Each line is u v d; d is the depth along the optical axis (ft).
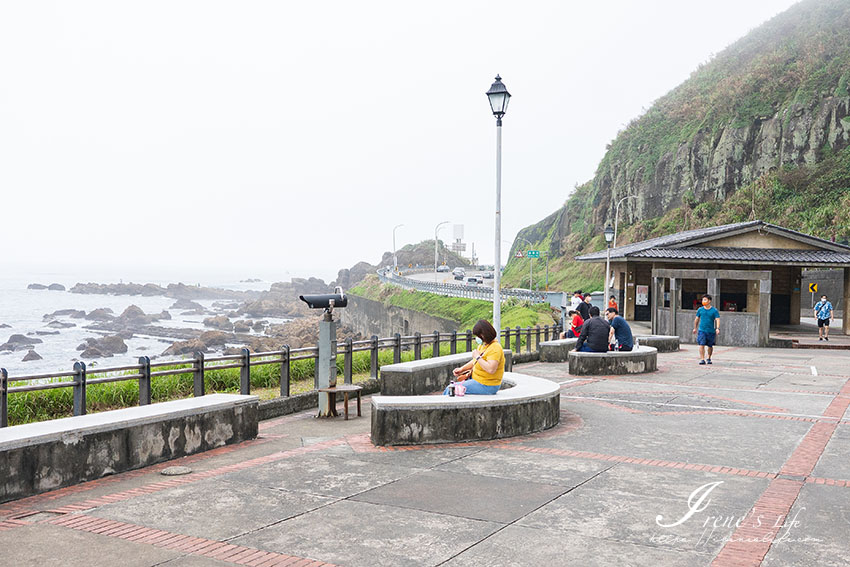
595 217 335.88
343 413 38.73
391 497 20.84
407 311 247.70
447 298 230.07
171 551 16.30
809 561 15.90
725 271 91.91
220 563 15.61
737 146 264.11
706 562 15.83
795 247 125.49
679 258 117.50
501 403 29.89
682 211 273.33
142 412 25.72
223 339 265.75
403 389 42.96
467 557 16.07
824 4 297.94
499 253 66.39
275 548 16.58
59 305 510.58
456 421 29.09
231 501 20.39
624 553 16.34
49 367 207.21
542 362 69.87
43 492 21.43
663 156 297.53
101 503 20.21
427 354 69.87
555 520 18.72
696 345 92.48
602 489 21.79
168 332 326.85
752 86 276.21
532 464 25.12
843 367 62.69
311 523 18.43
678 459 25.95
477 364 31.37
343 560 15.87
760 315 90.22
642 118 338.95
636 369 56.08
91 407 38.93
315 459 25.91
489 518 18.88
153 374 32.99
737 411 37.27
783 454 26.86
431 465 24.94
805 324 136.67
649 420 34.45
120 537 17.28
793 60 276.62
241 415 29.66
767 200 237.25
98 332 326.24
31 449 21.16
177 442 26.27
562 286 303.07
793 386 48.47
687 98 322.96
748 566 15.58
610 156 340.18
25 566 15.31
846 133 231.09
